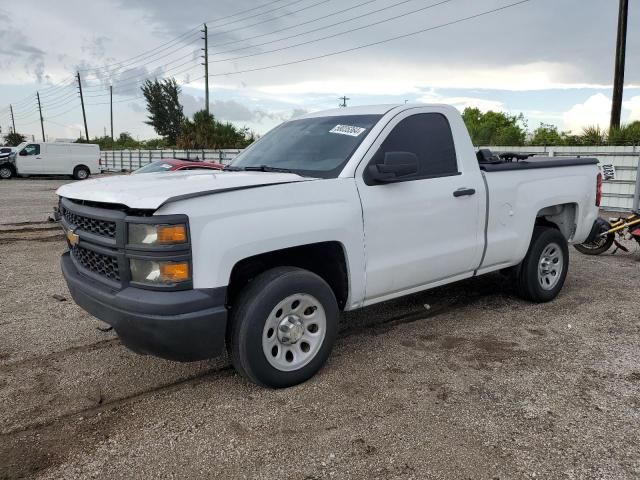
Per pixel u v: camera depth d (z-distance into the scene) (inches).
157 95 2795.3
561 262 215.3
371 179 148.6
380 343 170.4
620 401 131.6
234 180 131.2
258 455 109.8
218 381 143.6
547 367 151.6
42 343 171.8
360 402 131.1
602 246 303.0
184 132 1318.9
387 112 161.9
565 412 126.4
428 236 162.6
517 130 859.4
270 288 128.7
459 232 171.6
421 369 150.3
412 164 144.7
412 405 129.6
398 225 153.9
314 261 151.2
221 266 119.5
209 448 112.3
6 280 255.0
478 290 230.7
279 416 124.7
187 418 124.4
